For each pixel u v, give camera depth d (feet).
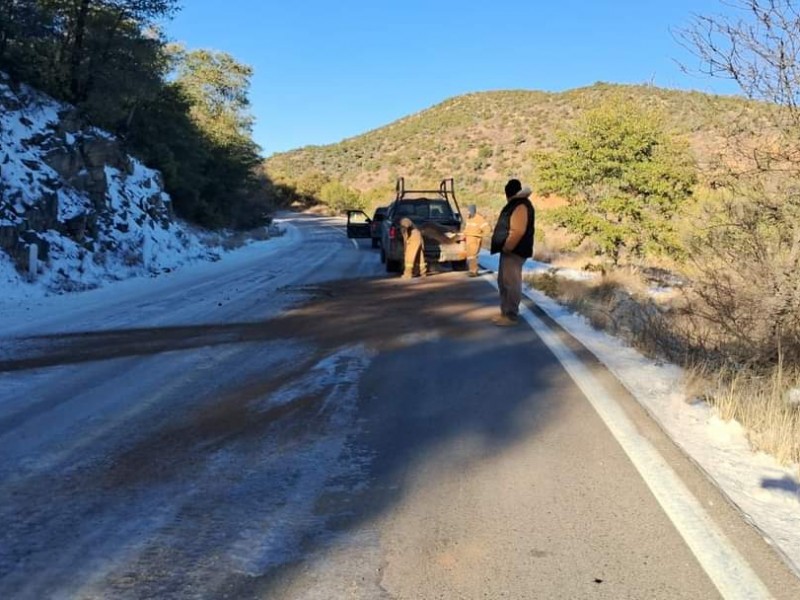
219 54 140.67
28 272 47.85
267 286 51.60
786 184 23.68
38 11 65.67
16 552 11.95
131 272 59.47
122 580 11.09
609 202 66.13
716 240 25.40
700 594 10.70
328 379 23.52
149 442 17.54
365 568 11.49
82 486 14.79
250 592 10.78
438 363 25.75
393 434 17.99
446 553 11.98
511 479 15.05
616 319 32.50
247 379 23.72
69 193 59.98
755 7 22.00
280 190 295.28
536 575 11.28
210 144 119.03
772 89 22.75
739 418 18.31
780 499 13.96
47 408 20.45
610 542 12.30
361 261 75.82
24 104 61.87
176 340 30.66
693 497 14.03
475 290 47.55
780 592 10.73
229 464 16.03
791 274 23.12
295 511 13.58
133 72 78.48
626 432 17.88
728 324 25.82
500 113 337.72
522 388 22.18
